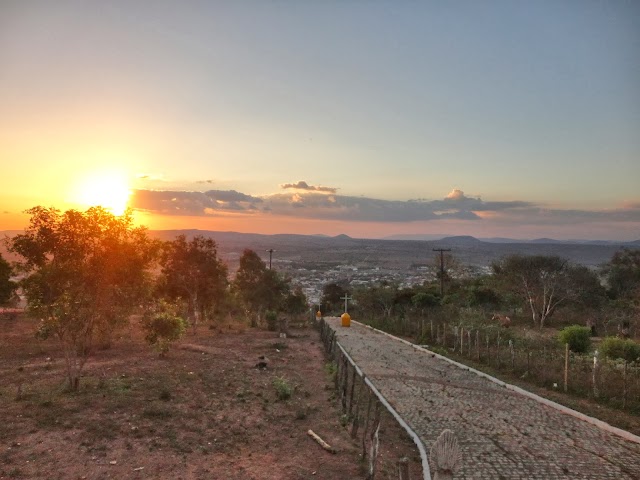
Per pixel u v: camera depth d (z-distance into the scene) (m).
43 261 12.34
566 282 36.75
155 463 8.41
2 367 16.19
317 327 37.38
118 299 13.33
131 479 7.74
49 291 12.50
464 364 20.31
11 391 12.65
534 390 15.33
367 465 8.82
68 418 10.42
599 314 34.97
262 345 24.81
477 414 12.47
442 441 4.98
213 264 32.03
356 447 9.84
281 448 9.66
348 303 58.28
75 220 12.37
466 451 9.62
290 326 39.38
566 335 20.80
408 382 16.50
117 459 8.47
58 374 15.04
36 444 8.88
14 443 8.86
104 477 7.74
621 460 9.24
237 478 8.02
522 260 38.34
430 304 41.88
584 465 8.97
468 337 23.27
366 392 14.80
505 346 22.30
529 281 38.00
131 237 13.52
